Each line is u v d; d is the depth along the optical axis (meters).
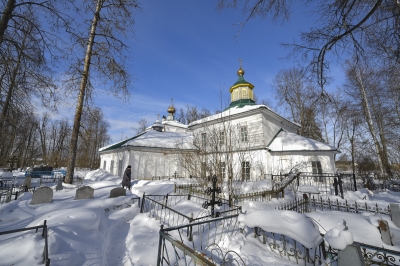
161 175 19.41
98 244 4.32
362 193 10.39
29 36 8.15
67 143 44.53
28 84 8.22
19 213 6.03
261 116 16.91
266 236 4.21
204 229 5.24
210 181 9.16
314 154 15.31
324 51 7.08
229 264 3.33
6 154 16.17
